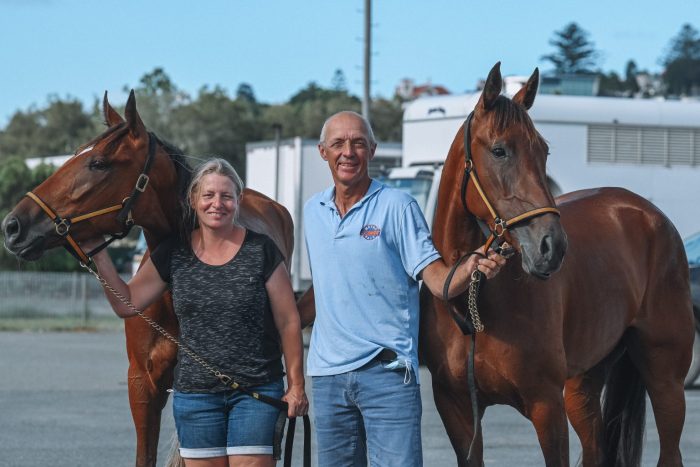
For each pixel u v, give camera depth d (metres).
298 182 23.59
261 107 114.25
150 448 6.88
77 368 16.83
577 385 7.77
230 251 5.81
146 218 6.45
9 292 27.94
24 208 6.14
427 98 21.38
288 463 5.96
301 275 23.31
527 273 5.83
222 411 5.76
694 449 10.05
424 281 5.96
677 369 7.68
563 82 25.17
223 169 5.81
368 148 5.92
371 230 5.86
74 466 9.15
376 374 5.80
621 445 7.85
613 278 7.18
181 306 5.77
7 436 10.62
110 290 6.07
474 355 6.27
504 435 10.86
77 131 90.69
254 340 5.75
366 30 29.81
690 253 15.14
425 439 10.60
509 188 5.71
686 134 21.88
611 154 21.42
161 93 76.69
